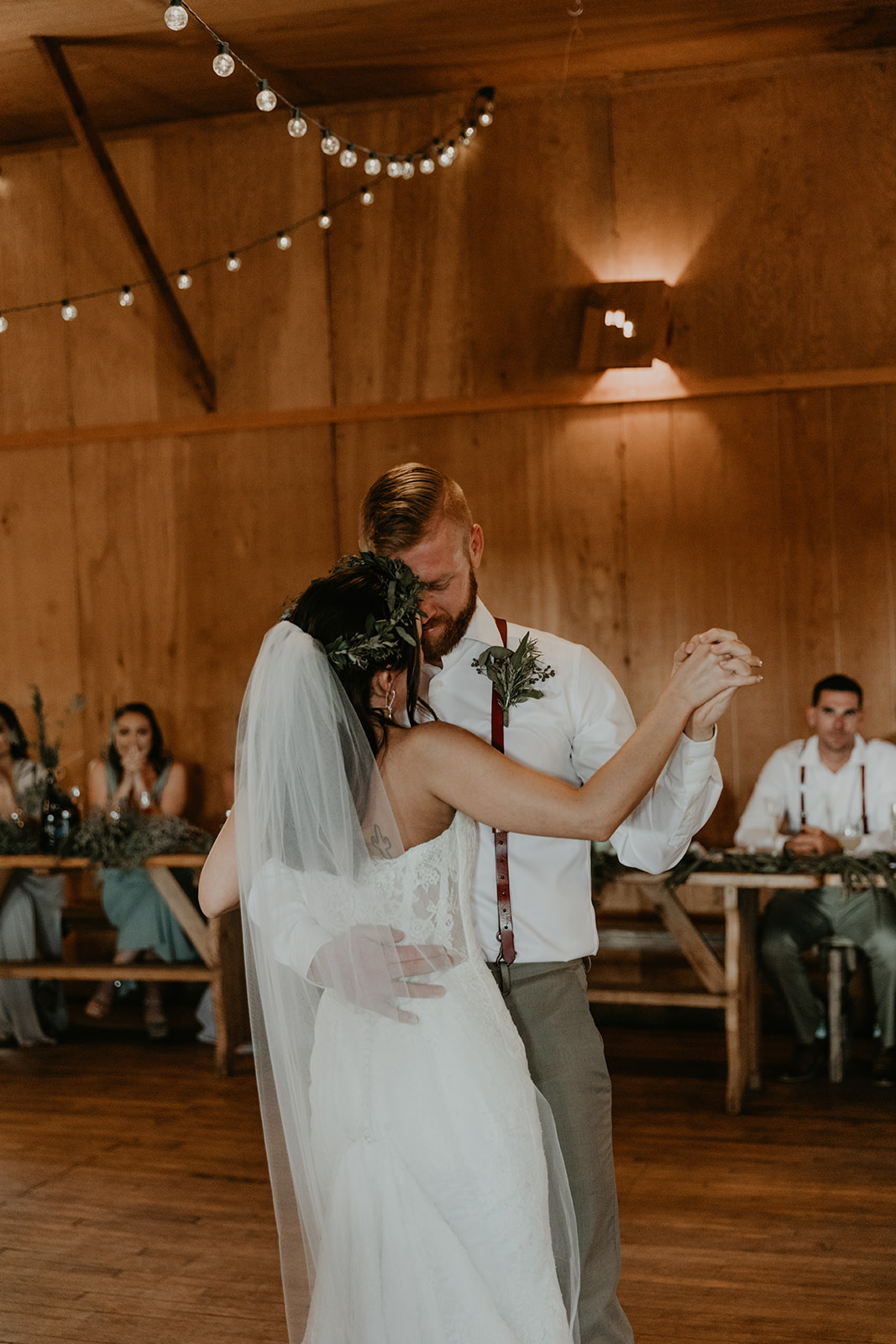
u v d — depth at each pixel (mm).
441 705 2232
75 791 5297
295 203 5879
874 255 5340
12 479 6324
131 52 5012
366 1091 1829
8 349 6285
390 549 2180
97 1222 3537
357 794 1849
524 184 5629
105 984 5566
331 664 1875
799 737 5480
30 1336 2906
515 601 5738
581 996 2180
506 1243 1806
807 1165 3777
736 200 5445
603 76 5496
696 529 5551
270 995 1910
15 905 5281
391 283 5801
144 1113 4441
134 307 6117
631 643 5629
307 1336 1862
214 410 6043
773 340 5449
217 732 6125
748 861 4379
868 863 4281
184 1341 2863
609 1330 2057
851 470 5395
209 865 2018
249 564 6055
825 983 5184
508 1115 1832
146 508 6168
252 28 4777
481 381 5738
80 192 6117
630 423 5598
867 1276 3072
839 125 5332
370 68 5312
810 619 5457
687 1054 4930
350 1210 1823
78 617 6270
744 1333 2818
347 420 5871
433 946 1872
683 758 1928
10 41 4867
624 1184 3678
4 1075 4938
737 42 5141
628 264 5555
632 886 5559
